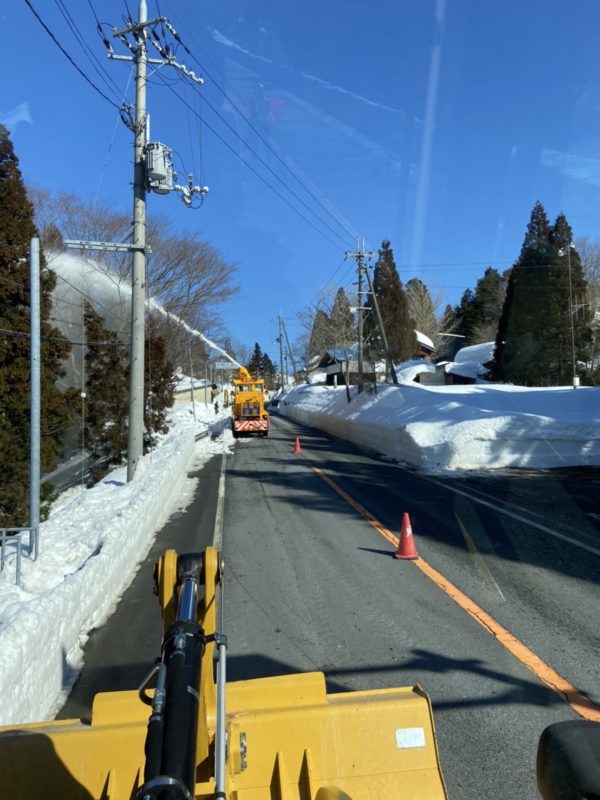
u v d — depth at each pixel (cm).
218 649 189
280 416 6297
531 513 1058
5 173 1295
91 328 2111
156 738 142
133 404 1491
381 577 702
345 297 6294
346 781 242
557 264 3800
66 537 827
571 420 1788
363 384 3447
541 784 193
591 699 409
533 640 511
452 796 311
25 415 1276
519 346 3922
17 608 434
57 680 447
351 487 1405
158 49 1534
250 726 245
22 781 233
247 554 830
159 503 1102
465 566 738
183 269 3644
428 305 6781
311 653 499
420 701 262
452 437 1758
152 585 723
